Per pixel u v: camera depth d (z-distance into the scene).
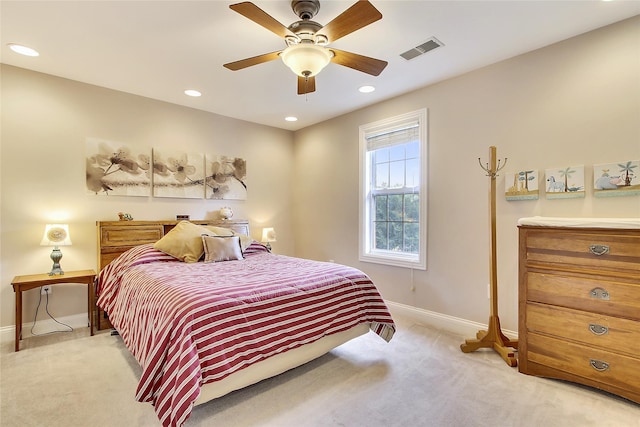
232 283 2.11
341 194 4.18
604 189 2.18
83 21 2.11
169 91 3.36
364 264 3.88
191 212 3.89
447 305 3.08
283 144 4.84
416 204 3.44
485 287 2.82
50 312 3.00
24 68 2.84
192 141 3.89
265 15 1.65
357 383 2.08
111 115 3.30
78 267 3.11
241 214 4.37
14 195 2.82
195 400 1.52
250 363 1.77
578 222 1.95
